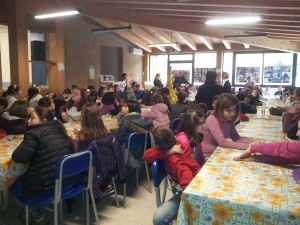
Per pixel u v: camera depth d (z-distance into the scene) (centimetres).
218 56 1083
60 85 671
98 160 233
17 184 211
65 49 800
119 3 617
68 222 244
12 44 571
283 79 1015
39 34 649
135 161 291
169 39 1041
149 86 1129
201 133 204
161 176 174
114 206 274
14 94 477
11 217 248
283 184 133
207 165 161
